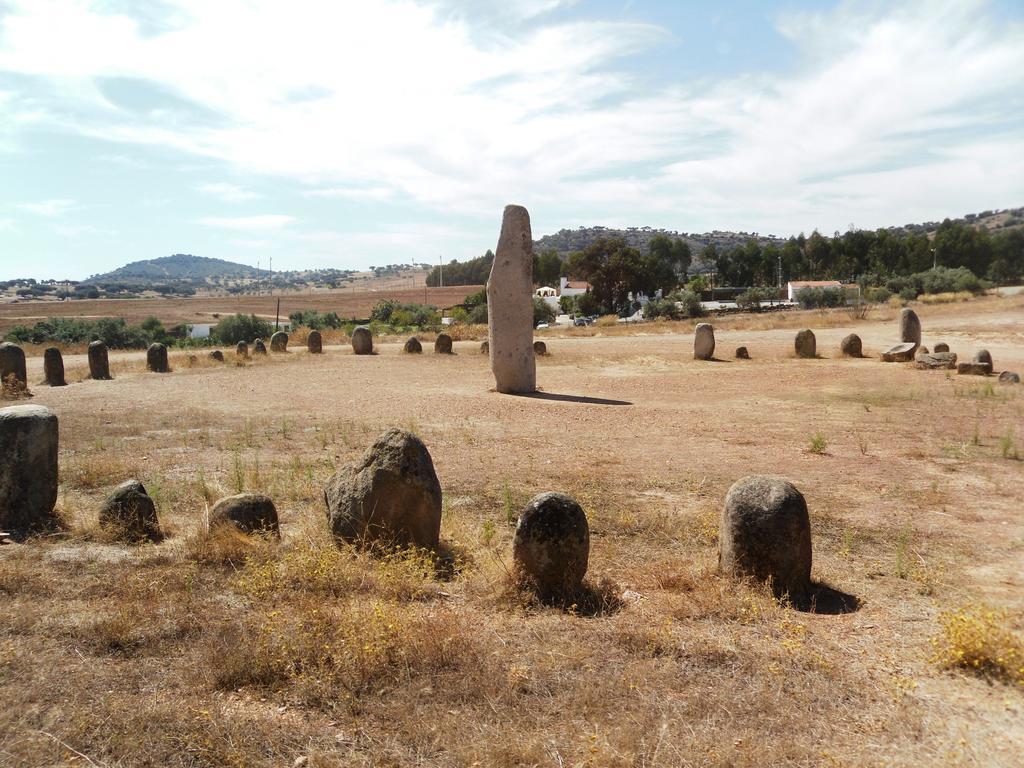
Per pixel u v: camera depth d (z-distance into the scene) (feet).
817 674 15.85
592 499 30.58
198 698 14.24
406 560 21.34
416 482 23.15
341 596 19.36
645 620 18.58
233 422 48.57
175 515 27.53
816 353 92.84
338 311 302.66
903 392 62.39
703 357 90.12
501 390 63.77
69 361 93.04
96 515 26.40
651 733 13.44
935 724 14.08
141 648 16.20
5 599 18.43
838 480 34.27
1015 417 50.29
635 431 46.73
